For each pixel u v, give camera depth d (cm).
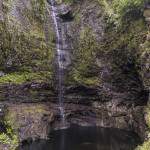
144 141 4134
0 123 4397
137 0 4897
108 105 5062
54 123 4947
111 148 4222
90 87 5097
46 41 5134
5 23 4847
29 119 4566
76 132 4791
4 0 4909
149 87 4475
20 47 4900
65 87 5125
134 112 4775
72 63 5203
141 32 4759
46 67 5034
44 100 4975
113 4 5194
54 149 4181
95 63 5131
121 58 4919
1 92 4697
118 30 5012
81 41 5253
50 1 5416
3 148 4109
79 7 5412
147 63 4484
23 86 4831
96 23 5216
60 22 5369
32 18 5116
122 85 4972
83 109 5134
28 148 4212
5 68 4797
